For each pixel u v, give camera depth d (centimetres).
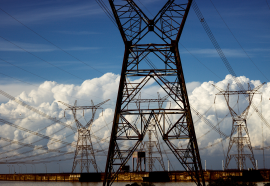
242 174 9531
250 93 9794
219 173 9681
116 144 4325
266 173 9794
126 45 4116
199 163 4088
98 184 10319
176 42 4116
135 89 4216
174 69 4125
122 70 4091
